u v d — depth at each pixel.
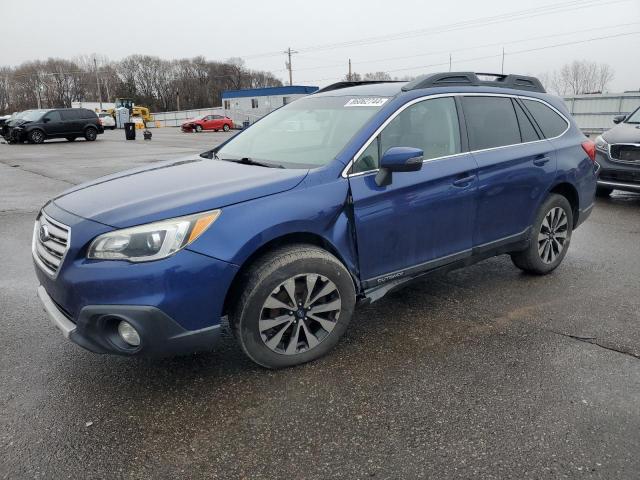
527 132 4.29
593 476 2.23
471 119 3.88
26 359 3.25
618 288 4.42
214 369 3.12
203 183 2.99
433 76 3.75
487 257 4.09
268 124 4.15
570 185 4.61
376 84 4.04
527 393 2.85
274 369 3.08
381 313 3.92
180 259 2.58
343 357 3.25
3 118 33.03
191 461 2.36
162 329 2.60
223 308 2.88
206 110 64.31
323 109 3.83
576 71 67.94
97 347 2.64
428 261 3.60
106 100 109.31
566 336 3.53
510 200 4.05
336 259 3.08
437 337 3.52
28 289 4.48
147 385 2.96
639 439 2.47
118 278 2.51
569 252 5.49
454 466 2.31
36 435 2.53
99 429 2.58
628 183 7.93
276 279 2.85
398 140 3.43
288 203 2.89
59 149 21.02
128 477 2.27
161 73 108.88
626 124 8.46
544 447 2.42
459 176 3.64
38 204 8.48
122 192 2.97
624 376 3.02
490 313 3.91
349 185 3.13
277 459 2.37
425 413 2.69
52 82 110.50
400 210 3.33
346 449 2.43
